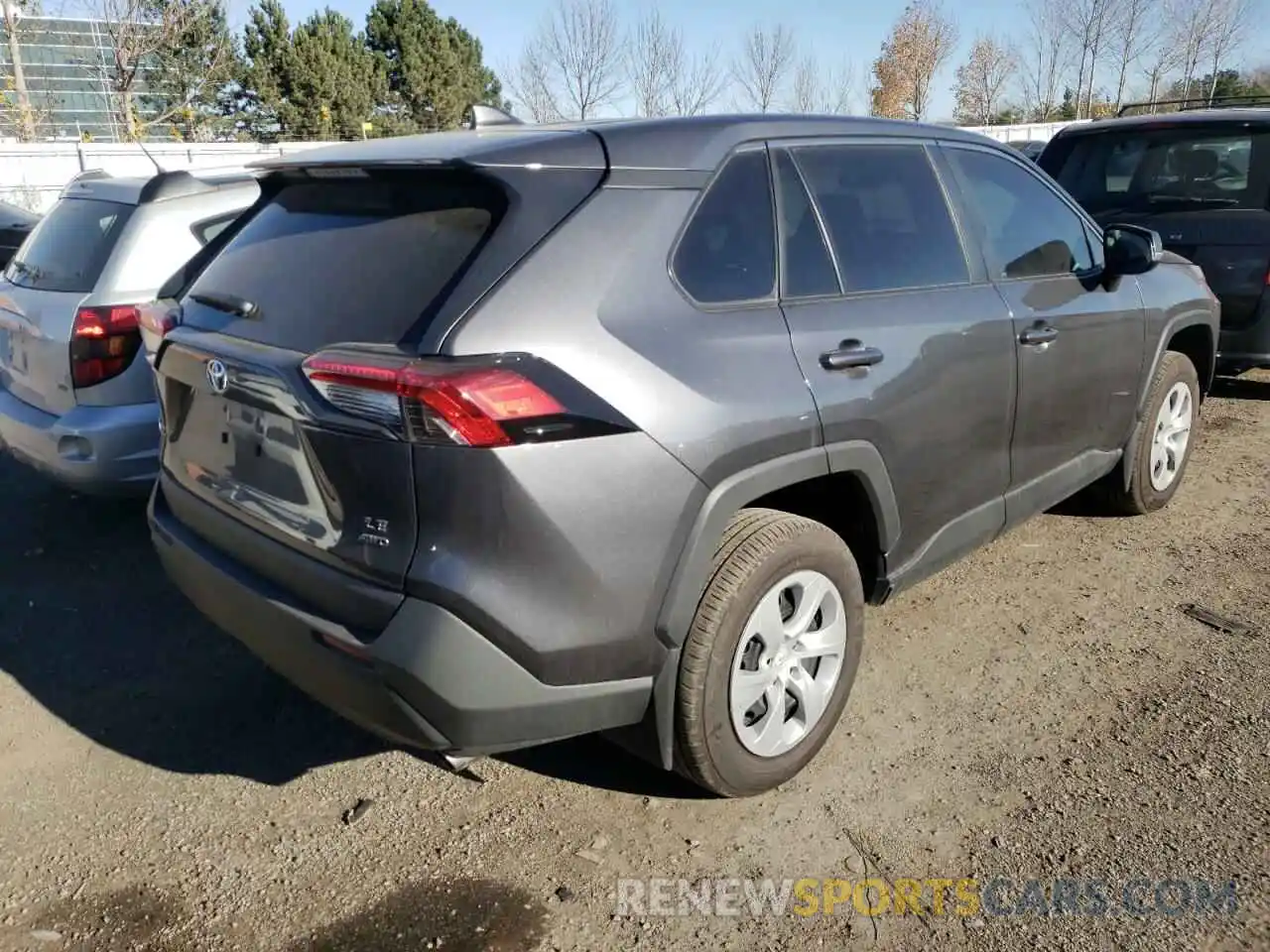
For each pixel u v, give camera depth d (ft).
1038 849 9.32
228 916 8.83
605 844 9.62
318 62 114.62
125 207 16.14
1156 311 15.17
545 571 7.98
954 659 12.69
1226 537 16.07
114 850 9.68
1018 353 12.21
